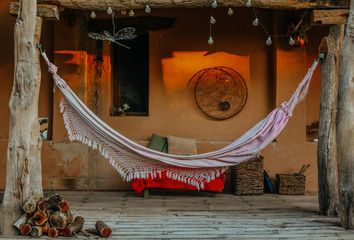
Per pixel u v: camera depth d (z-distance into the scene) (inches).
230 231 204.4
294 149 306.8
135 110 316.5
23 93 204.5
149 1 218.5
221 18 311.6
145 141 308.3
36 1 207.8
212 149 308.2
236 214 238.2
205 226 212.8
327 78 235.3
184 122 311.9
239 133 311.3
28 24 205.2
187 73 311.6
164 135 311.3
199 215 235.6
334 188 234.2
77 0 216.1
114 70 317.4
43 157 304.2
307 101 315.0
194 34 311.6
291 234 199.6
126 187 306.3
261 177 295.1
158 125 311.6
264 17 311.7
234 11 311.3
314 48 312.8
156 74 311.7
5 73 311.6
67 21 306.3
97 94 310.2
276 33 306.2
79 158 304.3
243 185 293.0
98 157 305.3
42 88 311.1
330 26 234.7
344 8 223.3
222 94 311.6
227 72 311.0
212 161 228.7
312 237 195.3
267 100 312.0
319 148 237.6
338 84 219.8
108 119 310.7
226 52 311.7
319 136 238.2
